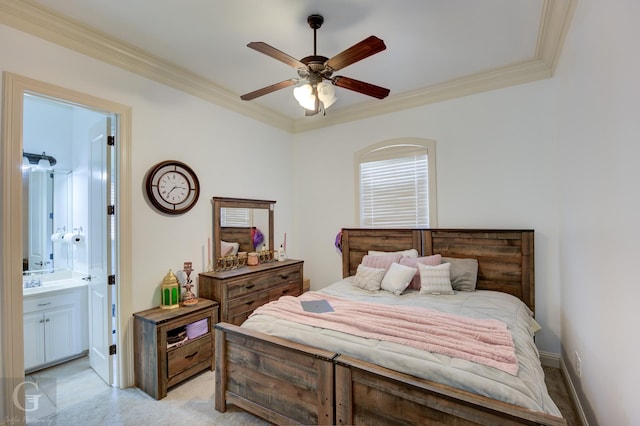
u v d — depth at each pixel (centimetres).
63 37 225
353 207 413
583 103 189
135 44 254
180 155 310
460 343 169
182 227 310
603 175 157
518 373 144
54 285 312
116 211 260
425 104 358
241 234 375
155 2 202
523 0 204
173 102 304
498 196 316
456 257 331
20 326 204
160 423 210
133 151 269
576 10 195
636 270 120
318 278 445
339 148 426
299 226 463
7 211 200
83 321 318
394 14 218
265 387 200
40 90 215
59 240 339
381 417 159
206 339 281
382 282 311
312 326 205
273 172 433
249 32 238
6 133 200
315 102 237
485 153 323
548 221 292
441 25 231
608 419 155
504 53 274
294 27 232
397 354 164
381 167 390
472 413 134
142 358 253
